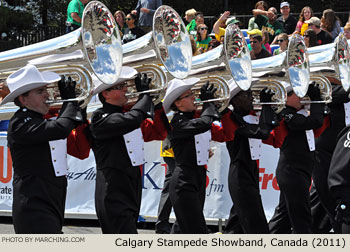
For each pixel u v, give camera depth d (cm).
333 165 1247
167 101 1562
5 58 1195
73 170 2128
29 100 1232
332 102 1906
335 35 3066
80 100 1248
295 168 1684
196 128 1498
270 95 1591
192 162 1560
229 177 1633
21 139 1215
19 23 4800
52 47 1189
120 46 1265
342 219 1225
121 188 1386
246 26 4603
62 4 5506
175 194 1548
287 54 1581
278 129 1672
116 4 5462
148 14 3416
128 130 1340
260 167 2047
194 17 3228
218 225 2092
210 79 1548
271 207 2042
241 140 1614
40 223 1223
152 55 1340
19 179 1248
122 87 1383
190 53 1410
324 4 5981
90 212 2119
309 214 1688
